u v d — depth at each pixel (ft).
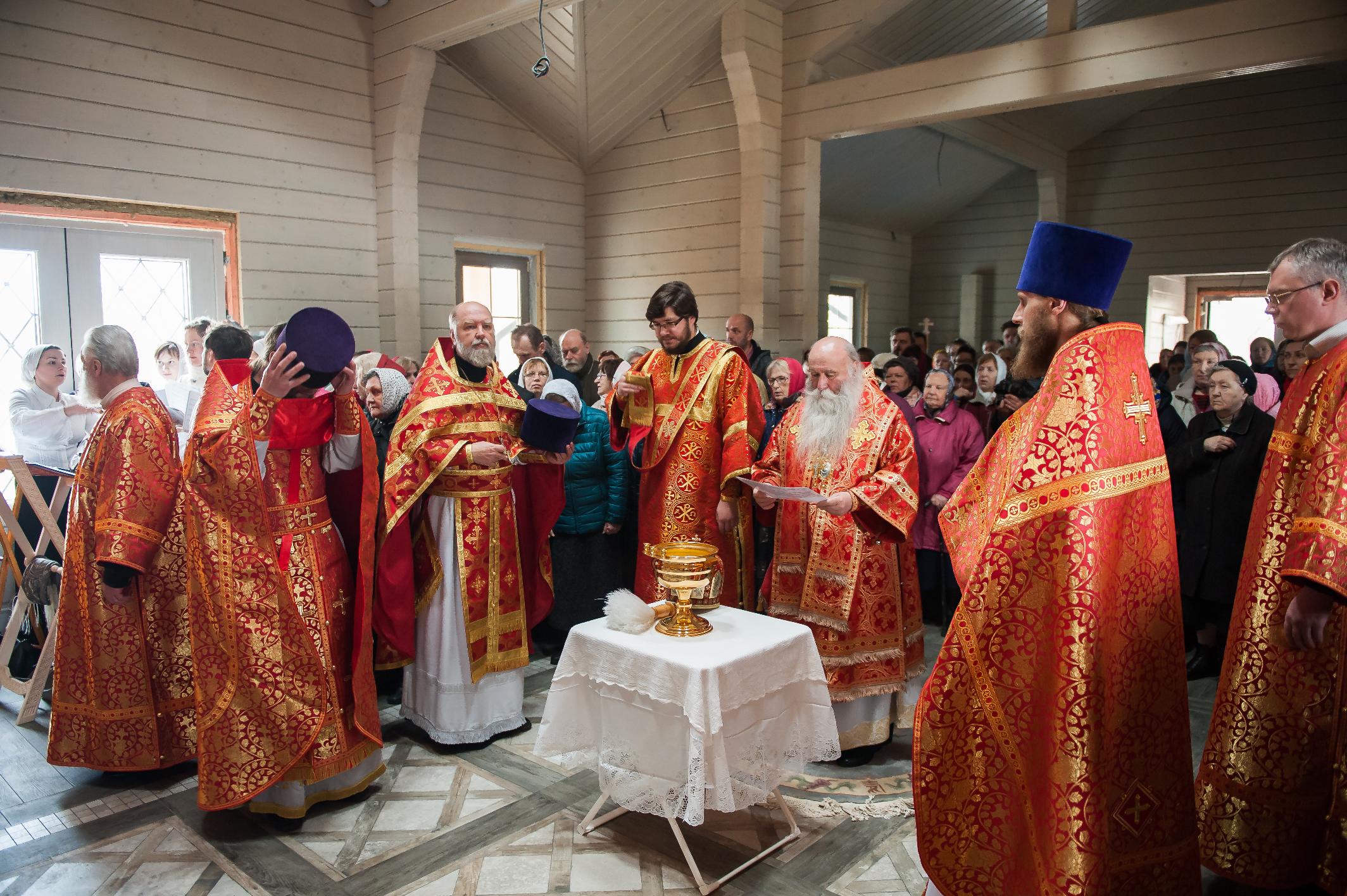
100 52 18.25
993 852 5.85
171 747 10.05
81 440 15.28
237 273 20.56
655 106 25.54
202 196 19.89
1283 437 7.11
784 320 23.86
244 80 20.40
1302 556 6.02
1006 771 5.76
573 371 19.45
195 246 19.98
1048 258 6.00
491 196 25.59
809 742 8.46
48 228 17.94
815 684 8.43
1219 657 13.55
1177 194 34.30
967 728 5.90
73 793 9.76
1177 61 17.98
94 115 18.25
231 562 8.49
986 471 6.43
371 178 22.89
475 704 10.82
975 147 34.45
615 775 8.27
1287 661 6.98
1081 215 36.37
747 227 23.29
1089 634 5.47
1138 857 5.74
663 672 7.52
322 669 8.85
